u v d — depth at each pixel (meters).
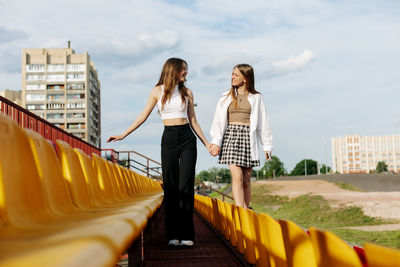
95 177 3.20
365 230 22.44
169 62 4.51
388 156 181.38
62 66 119.69
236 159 4.54
